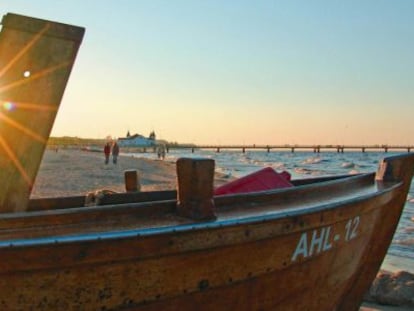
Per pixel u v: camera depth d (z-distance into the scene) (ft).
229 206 10.41
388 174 16.92
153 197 14.96
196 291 8.72
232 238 8.82
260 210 10.18
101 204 13.69
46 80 10.05
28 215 7.71
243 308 9.82
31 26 9.94
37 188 56.49
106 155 120.88
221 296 9.21
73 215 8.13
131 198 14.46
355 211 12.35
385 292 21.80
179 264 8.34
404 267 32.24
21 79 9.77
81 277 7.43
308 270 11.16
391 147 466.29
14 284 7.02
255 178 14.24
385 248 16.56
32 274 7.07
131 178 16.10
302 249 10.57
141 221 8.61
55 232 7.64
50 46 10.13
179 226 8.20
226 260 9.00
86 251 7.32
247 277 9.48
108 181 71.10
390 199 15.29
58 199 13.91
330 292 12.91
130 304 7.97
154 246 7.90
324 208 10.83
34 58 9.94
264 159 306.96
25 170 9.78
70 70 10.43
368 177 17.20
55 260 7.13
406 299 21.34
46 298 7.25
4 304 7.02
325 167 203.31
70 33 10.41
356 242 13.39
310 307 12.10
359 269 15.15
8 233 7.43
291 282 10.73
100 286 7.63
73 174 83.20
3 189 9.52
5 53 9.65
